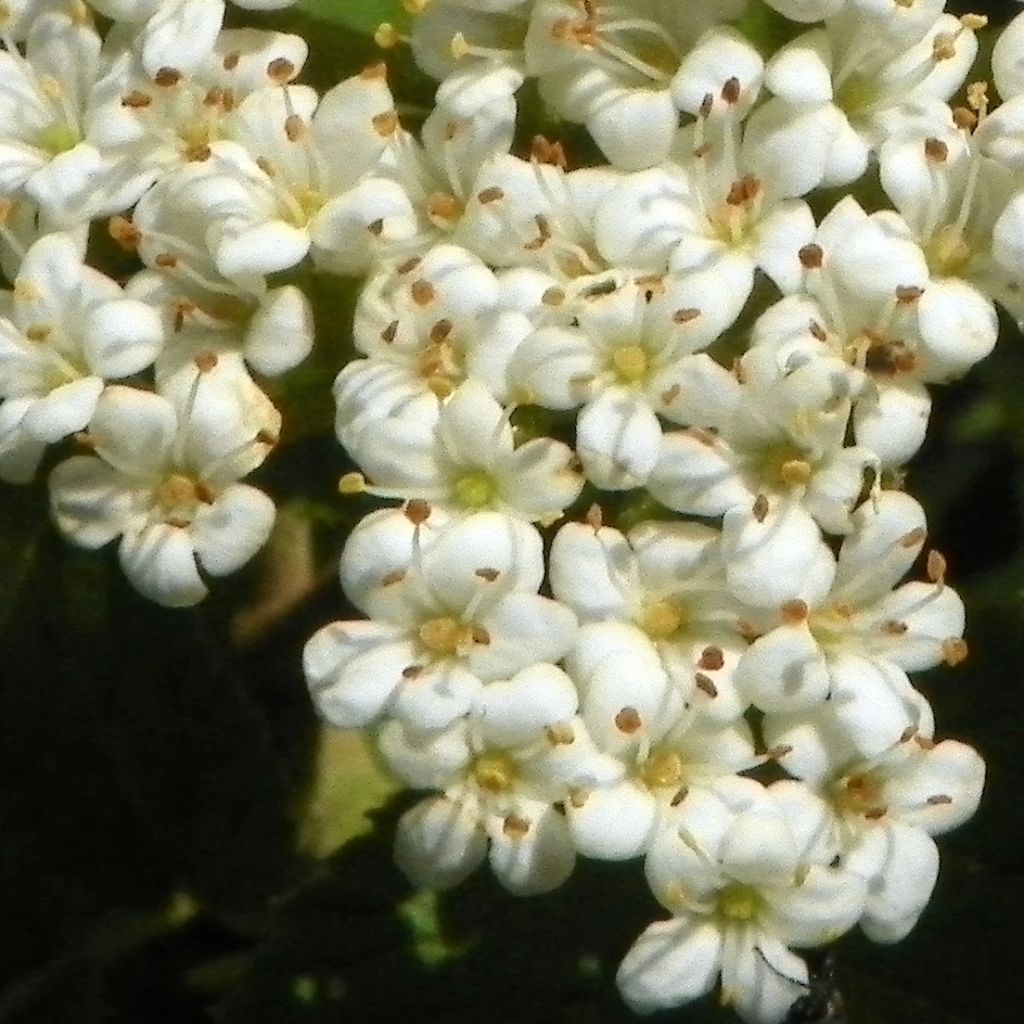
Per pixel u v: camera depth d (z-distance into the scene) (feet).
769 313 0.47
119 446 0.47
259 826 0.52
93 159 0.48
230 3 0.49
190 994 0.53
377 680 0.46
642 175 0.47
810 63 0.47
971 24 0.48
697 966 0.46
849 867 0.46
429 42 0.48
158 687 0.52
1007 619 0.51
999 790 0.51
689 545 0.47
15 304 0.48
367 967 0.51
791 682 0.46
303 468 0.49
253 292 0.48
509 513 0.47
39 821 0.53
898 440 0.47
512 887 0.46
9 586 0.51
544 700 0.46
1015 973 0.51
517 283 0.47
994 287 0.47
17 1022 0.53
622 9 0.48
